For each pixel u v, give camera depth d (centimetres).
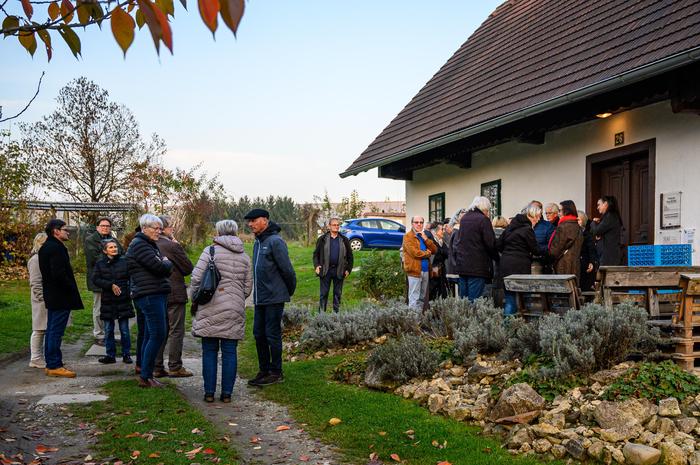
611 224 895
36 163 3133
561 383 555
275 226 755
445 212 1526
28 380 757
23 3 225
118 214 3050
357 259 2131
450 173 1505
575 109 1046
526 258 819
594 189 1067
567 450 461
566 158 1128
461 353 696
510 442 488
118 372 820
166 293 718
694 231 868
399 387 665
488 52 1548
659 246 809
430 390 625
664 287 659
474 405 565
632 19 1023
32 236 2133
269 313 736
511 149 1280
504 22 1650
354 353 879
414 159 1555
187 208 3120
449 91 1552
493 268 936
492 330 699
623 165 1028
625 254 1019
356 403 625
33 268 837
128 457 475
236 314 668
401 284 1513
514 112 1061
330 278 1190
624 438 460
